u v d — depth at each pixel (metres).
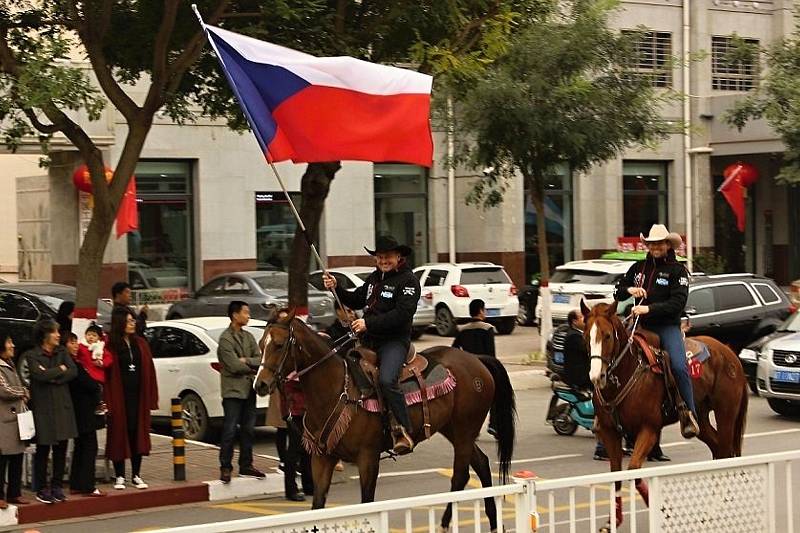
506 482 12.35
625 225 42.81
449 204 39.22
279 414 14.78
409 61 17.84
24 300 24.22
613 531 8.71
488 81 25.55
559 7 28.22
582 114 26.66
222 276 30.38
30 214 34.34
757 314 25.75
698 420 13.30
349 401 10.95
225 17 15.73
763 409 21.72
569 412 18.69
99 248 14.82
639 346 11.87
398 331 11.37
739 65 42.69
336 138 12.68
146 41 16.84
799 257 46.56
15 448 12.84
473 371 12.04
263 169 35.97
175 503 14.08
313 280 32.03
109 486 14.18
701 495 9.13
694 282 25.44
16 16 16.30
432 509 7.94
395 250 11.31
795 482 14.21
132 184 32.25
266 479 14.74
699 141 42.84
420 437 11.41
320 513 7.16
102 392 13.80
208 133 34.97
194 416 18.00
